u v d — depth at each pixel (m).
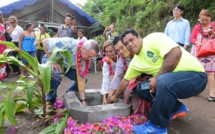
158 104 1.97
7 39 4.86
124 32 2.16
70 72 2.86
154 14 9.25
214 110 3.05
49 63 2.17
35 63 2.16
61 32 6.26
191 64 2.09
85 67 2.70
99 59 7.52
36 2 8.97
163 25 8.58
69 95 2.70
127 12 12.75
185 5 7.55
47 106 2.64
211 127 2.48
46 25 9.05
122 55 2.45
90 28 9.98
